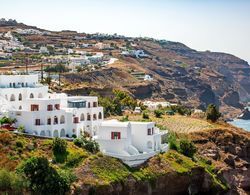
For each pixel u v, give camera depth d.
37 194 104.19
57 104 141.38
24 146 118.81
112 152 132.12
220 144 195.25
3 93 148.75
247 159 199.88
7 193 100.00
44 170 106.50
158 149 146.00
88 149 128.50
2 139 118.31
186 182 141.50
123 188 120.94
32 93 157.38
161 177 132.25
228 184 168.62
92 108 152.88
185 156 154.75
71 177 111.25
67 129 142.50
